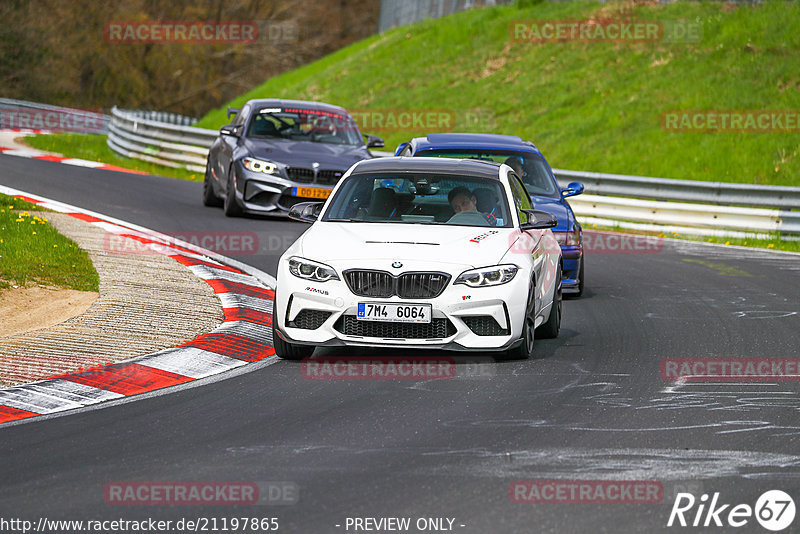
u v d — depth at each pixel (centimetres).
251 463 2108
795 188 6812
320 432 2347
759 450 2233
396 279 2967
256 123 6612
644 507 1858
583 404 2627
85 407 2547
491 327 3019
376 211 3344
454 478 2011
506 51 12588
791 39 10369
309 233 3228
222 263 4744
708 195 7119
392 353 3231
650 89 10394
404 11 17750
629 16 12025
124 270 4231
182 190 7638
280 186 6178
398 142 11138
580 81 11206
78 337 3180
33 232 4550
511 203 3378
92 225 5350
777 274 5256
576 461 2134
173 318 3506
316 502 1870
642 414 2534
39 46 19812
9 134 12125
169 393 2700
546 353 3284
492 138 4816
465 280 2991
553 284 3484
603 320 3909
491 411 2544
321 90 13575
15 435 2303
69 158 9550
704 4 11769
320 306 2997
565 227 4328
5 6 19562
